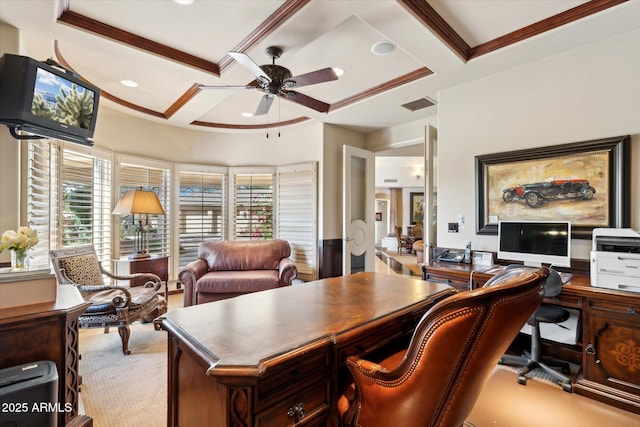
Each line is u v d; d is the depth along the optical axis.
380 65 3.10
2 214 2.15
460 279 2.72
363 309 1.51
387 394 1.13
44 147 2.94
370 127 5.07
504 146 3.00
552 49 2.61
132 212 3.75
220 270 4.35
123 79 3.44
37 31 2.34
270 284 3.88
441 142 3.47
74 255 3.03
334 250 5.05
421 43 2.48
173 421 1.29
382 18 2.18
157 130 4.82
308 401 1.13
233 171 5.44
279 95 2.89
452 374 1.02
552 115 2.73
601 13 2.13
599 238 2.18
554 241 2.49
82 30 2.34
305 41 2.47
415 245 7.98
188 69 2.93
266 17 2.30
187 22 2.37
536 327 2.42
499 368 2.57
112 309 2.82
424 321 1.02
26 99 1.90
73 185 3.54
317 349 1.10
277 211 5.38
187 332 1.20
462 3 2.16
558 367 2.46
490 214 3.07
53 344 1.53
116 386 2.27
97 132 4.06
